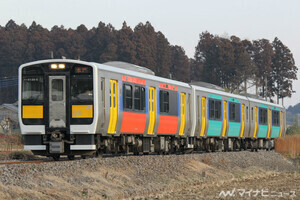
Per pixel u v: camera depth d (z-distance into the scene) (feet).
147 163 103.71
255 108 207.41
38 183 71.87
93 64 100.22
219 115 169.89
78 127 99.66
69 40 578.66
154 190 88.17
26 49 573.74
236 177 124.26
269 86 634.84
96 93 99.66
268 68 634.02
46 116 101.09
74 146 100.48
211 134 163.94
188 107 148.36
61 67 101.09
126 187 84.69
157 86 128.98
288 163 185.68
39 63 102.01
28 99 102.17
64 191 71.97
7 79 560.20
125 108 111.86
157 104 128.36
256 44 645.10
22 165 77.82
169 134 136.36
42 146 102.37
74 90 100.58
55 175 77.56
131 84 115.14
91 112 99.55
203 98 158.40
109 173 88.02
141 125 120.26
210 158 133.28
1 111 339.77
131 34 526.16
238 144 193.47
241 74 555.28
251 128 200.85
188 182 102.12
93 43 572.92
